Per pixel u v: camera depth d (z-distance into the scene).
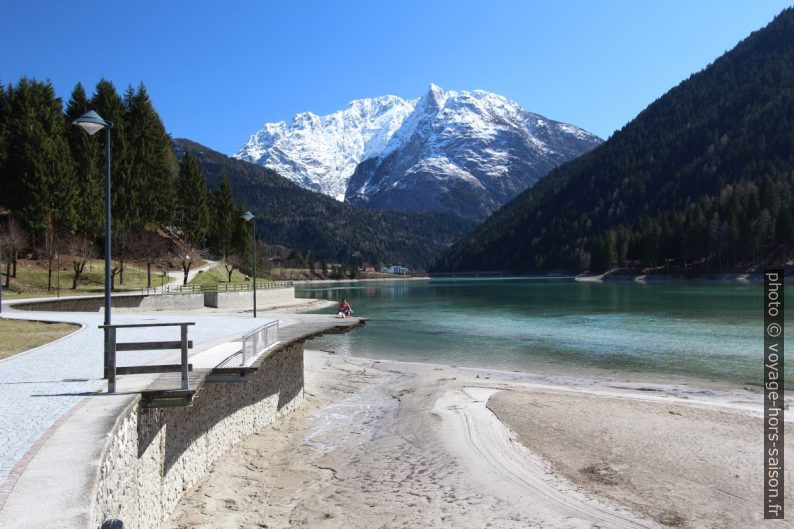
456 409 19.41
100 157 74.50
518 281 181.50
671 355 31.61
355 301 90.81
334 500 11.93
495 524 10.52
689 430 16.55
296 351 21.08
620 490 12.06
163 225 92.06
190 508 11.08
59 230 65.75
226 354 15.37
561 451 14.74
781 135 189.00
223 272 98.38
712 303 65.81
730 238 125.75
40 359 14.69
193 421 12.23
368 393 23.39
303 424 18.67
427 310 68.94
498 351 34.94
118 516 7.64
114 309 48.50
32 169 61.16
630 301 73.25
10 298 48.53
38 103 73.38
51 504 5.37
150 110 91.44
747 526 10.38
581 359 31.23
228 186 108.44
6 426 7.88
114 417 8.10
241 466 13.90
